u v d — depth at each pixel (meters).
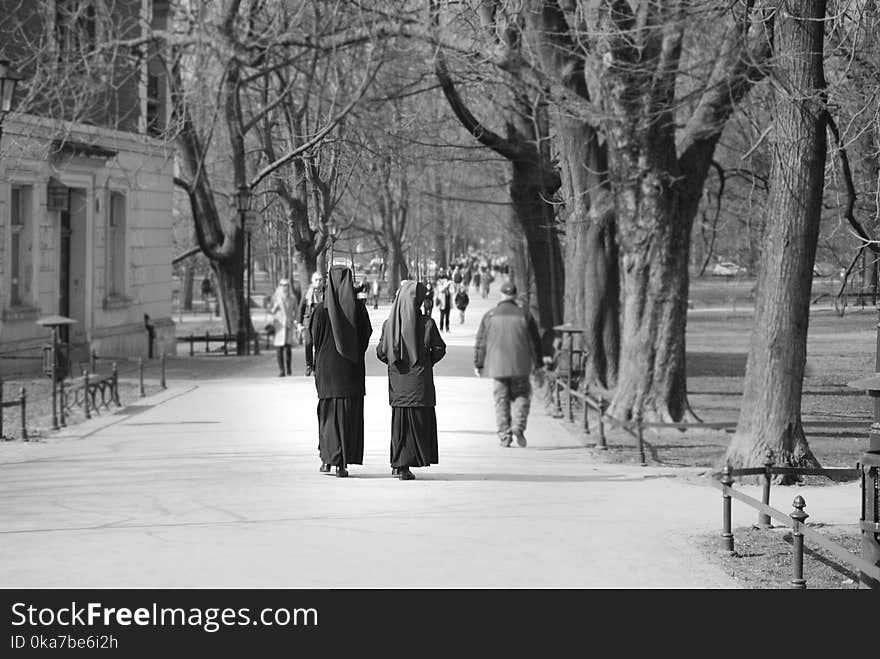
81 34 40.66
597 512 19.31
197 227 64.75
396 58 38.25
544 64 35.50
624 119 32.53
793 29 23.48
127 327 56.59
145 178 57.88
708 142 33.41
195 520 17.97
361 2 33.53
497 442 30.42
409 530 17.23
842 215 30.88
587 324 39.22
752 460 24.44
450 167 64.44
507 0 33.56
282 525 17.56
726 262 86.00
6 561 14.85
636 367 34.19
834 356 65.38
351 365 22.95
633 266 34.00
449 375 48.44
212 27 35.38
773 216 24.30
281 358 47.62
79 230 51.38
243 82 36.69
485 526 17.69
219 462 25.28
